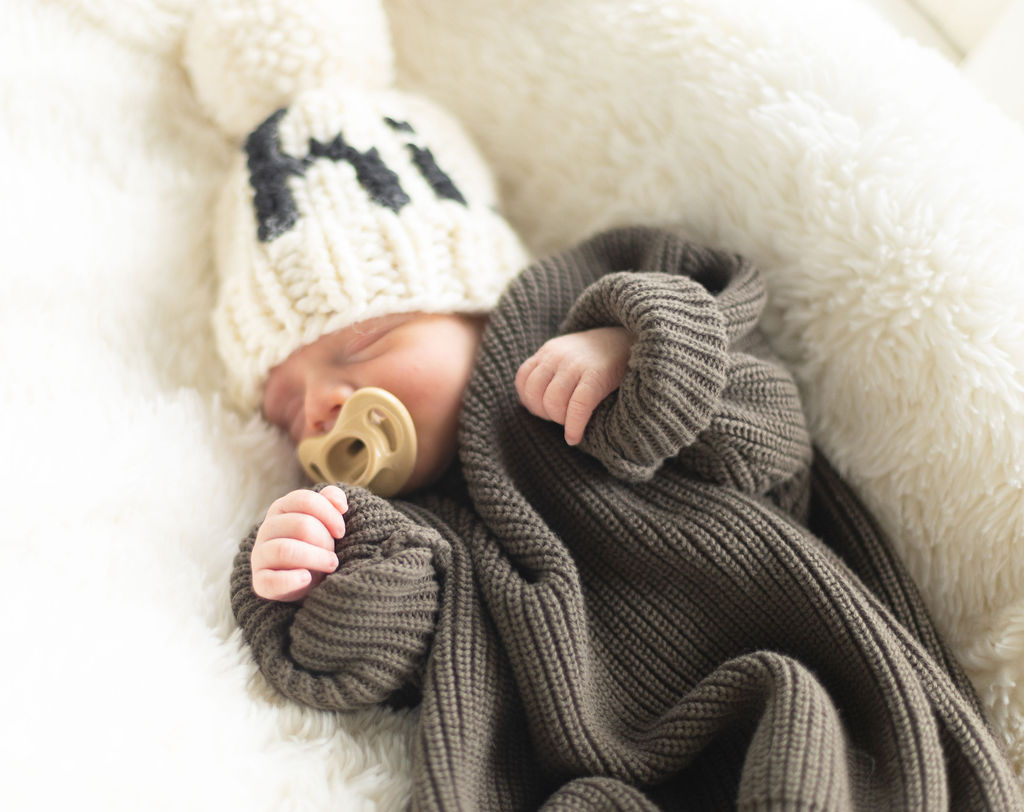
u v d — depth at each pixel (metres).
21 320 0.85
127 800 0.54
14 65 0.94
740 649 0.72
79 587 0.66
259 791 0.58
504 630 0.68
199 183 1.04
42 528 0.68
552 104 1.06
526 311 0.85
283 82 1.00
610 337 0.75
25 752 0.53
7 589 0.63
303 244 0.86
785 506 0.81
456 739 0.61
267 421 0.92
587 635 0.70
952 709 0.63
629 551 0.74
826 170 0.85
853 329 0.84
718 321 0.72
